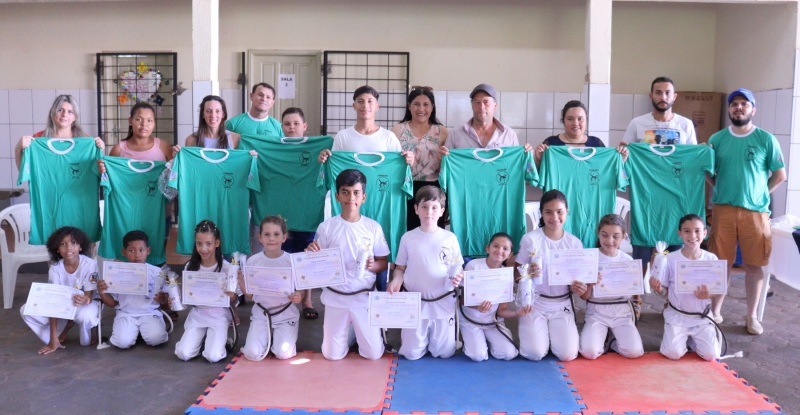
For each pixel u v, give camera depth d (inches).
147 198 165.3
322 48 271.6
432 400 119.6
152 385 128.8
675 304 144.5
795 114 224.4
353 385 126.6
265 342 141.1
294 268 137.6
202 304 141.6
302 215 169.0
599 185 162.1
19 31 276.2
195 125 230.4
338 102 273.0
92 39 275.0
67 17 274.4
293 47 272.1
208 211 163.0
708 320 142.0
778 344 152.8
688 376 131.1
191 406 116.3
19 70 278.1
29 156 163.8
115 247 165.3
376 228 144.6
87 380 131.1
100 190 179.9
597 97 221.0
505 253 141.5
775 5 230.8
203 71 218.4
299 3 269.7
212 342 142.3
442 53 271.6
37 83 278.2
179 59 273.7
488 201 159.5
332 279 138.1
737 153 161.6
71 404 119.6
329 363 139.3
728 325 167.3
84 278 149.7
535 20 269.7
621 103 275.1
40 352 146.3
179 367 138.9
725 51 265.9
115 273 148.3
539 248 145.1
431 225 141.8
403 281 144.0
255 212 170.6
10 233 267.6
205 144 171.3
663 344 142.6
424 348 142.1
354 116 273.7
